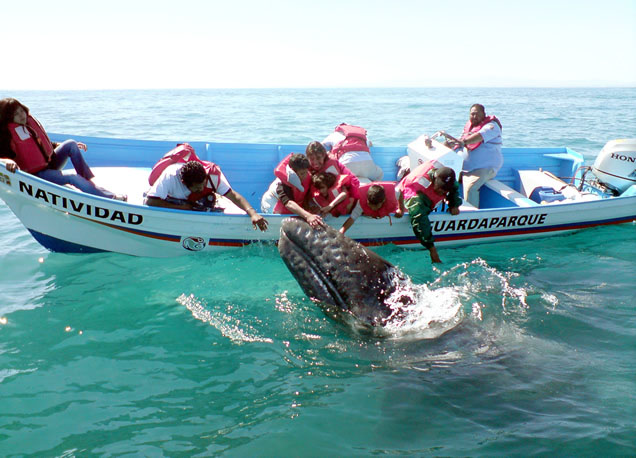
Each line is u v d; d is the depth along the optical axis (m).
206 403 3.82
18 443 3.41
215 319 5.09
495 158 8.46
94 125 23.55
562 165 9.94
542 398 3.69
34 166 6.35
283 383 4.03
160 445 3.38
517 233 7.69
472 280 6.00
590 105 52.56
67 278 6.06
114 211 6.33
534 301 5.34
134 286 5.86
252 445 3.35
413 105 47.38
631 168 8.42
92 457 3.28
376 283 4.37
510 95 101.62
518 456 3.17
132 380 4.12
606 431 3.37
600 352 4.34
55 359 4.41
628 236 7.80
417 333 4.32
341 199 6.36
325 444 3.34
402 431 3.43
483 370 3.99
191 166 6.02
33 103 50.84
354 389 3.88
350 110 37.38
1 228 7.83
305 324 4.74
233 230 6.64
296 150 8.77
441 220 7.14
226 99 63.31
